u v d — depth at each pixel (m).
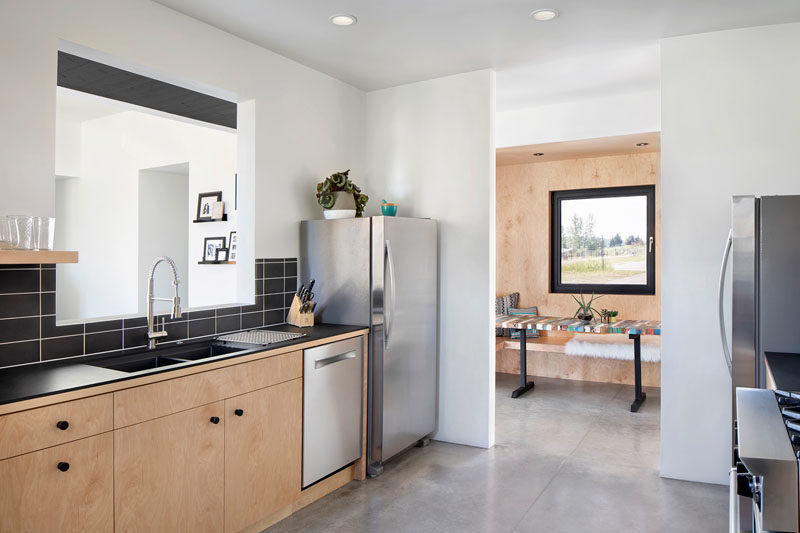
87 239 6.80
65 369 2.20
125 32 2.62
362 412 3.34
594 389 5.59
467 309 3.89
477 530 2.70
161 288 6.45
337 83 4.01
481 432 3.86
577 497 3.07
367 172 4.29
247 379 2.57
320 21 3.01
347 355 3.22
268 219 3.44
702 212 3.20
